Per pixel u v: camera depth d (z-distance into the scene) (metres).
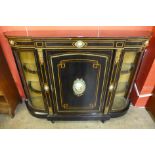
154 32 1.39
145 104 1.97
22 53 1.33
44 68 1.32
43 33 1.31
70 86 1.46
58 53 1.23
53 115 1.73
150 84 1.73
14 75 1.81
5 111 1.84
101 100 1.58
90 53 1.23
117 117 1.88
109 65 1.31
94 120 1.85
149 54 1.57
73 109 1.67
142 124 1.84
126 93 1.69
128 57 1.40
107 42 1.17
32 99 1.74
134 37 1.16
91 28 1.35
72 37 1.14
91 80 1.42
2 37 1.48
